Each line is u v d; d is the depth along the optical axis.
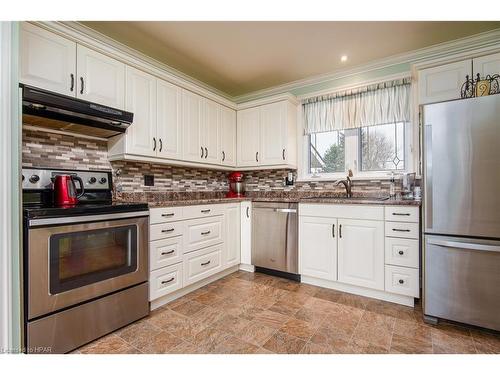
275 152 3.16
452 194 1.76
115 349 1.57
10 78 1.16
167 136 2.53
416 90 2.62
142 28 2.20
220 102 3.21
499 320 1.64
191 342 1.65
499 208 1.63
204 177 3.40
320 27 2.20
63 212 1.51
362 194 2.88
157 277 2.09
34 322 1.40
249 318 1.95
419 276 2.06
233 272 3.02
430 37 2.37
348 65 2.91
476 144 1.68
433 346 1.59
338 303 2.19
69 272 1.54
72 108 1.73
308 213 2.59
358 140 3.01
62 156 2.06
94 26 2.17
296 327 1.82
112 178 2.34
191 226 2.42
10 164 1.16
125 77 2.18
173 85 2.62
